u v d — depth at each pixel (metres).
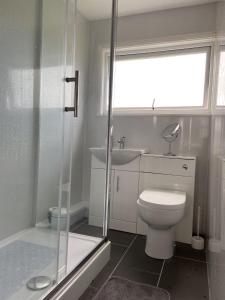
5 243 1.26
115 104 2.45
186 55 2.22
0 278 1.10
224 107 0.96
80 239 1.65
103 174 1.98
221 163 0.98
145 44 2.26
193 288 1.35
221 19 1.39
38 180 1.35
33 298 1.04
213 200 1.36
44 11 1.39
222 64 1.18
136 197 2.08
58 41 1.37
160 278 1.44
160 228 1.64
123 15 2.29
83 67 2.29
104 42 2.22
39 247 1.24
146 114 2.27
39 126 1.40
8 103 1.25
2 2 1.24
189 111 2.13
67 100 1.40
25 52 1.35
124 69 2.44
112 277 1.44
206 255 1.72
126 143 2.35
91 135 2.28
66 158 1.38
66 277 1.20
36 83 1.38
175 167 1.94
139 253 1.75
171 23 2.15
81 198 2.14
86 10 2.13
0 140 1.22
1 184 1.25
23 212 1.31
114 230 2.15
